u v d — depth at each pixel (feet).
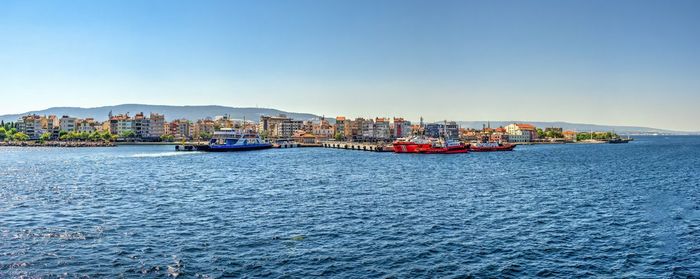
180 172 351.05
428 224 163.22
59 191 241.55
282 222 164.86
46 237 142.41
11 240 138.51
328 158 550.36
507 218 174.50
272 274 111.86
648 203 209.67
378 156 599.16
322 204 201.36
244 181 288.92
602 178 320.09
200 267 116.06
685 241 142.51
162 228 154.92
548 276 112.88
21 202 205.77
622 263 122.31
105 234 146.41
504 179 309.01
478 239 143.74
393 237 145.07
